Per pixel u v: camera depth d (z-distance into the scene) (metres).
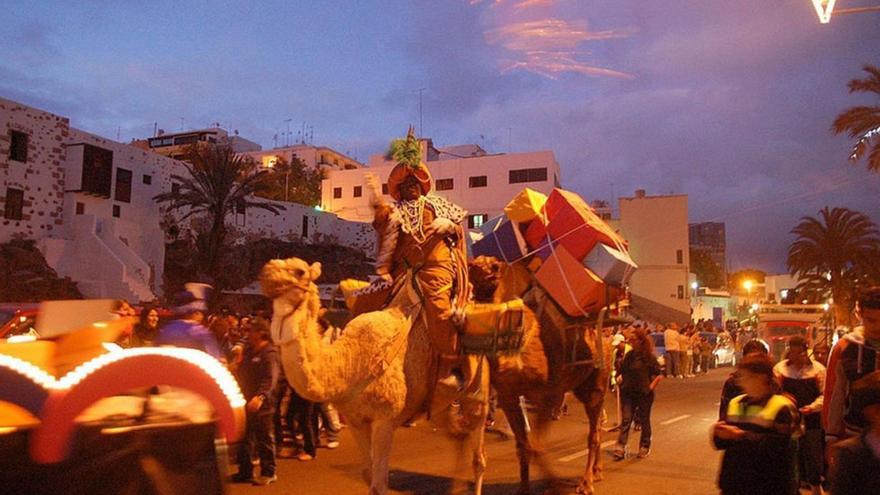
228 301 34.59
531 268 7.86
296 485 8.92
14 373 3.04
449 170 52.84
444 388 5.89
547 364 7.50
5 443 2.85
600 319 7.75
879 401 3.45
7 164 31.25
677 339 29.91
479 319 6.00
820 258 38.69
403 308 5.76
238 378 9.05
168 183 39.25
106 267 32.94
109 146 35.91
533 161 51.09
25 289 28.58
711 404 18.97
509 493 8.42
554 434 13.50
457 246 6.19
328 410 11.62
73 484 2.96
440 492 8.54
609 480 9.29
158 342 7.72
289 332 4.93
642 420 10.95
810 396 7.53
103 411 3.12
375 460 5.38
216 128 78.56
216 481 3.42
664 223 50.72
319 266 5.14
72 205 33.78
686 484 9.05
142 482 3.14
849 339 4.96
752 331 45.81
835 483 3.51
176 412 3.37
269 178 38.69
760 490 4.73
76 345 3.54
